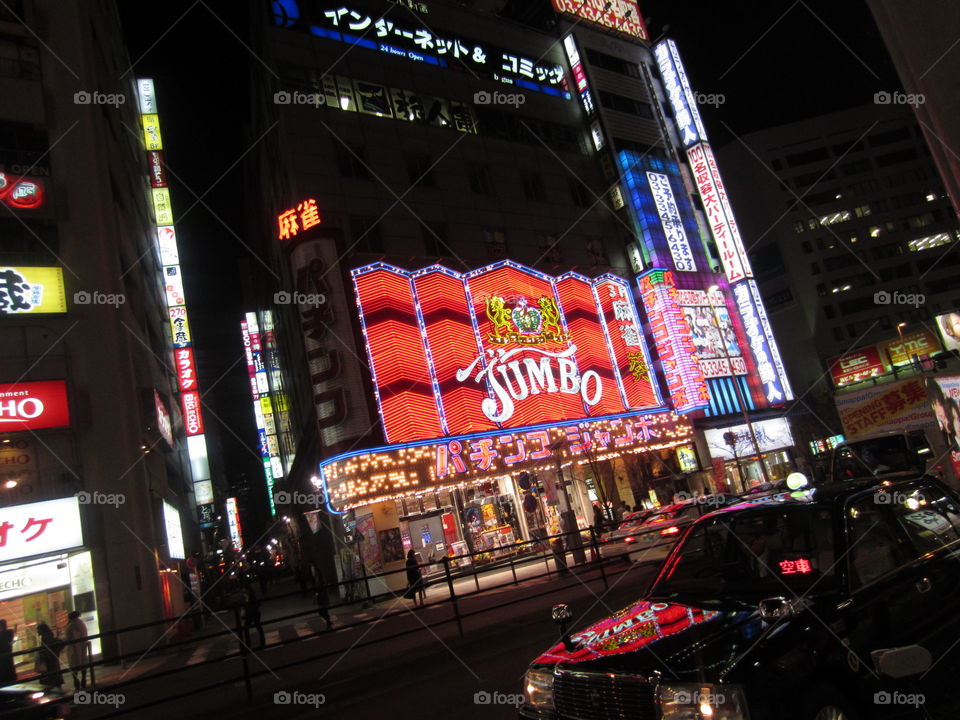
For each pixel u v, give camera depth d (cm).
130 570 1883
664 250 4012
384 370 2591
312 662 1103
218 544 6775
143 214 3350
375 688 892
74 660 1499
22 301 1964
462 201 3294
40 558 1772
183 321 4066
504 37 3981
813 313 7019
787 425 4253
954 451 1287
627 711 374
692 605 459
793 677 354
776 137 7562
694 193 4512
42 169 2116
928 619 442
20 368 1919
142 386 2383
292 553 6056
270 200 3838
